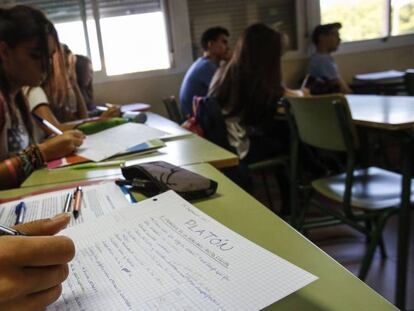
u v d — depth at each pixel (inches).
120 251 18.6
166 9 135.1
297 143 71.9
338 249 72.9
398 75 126.8
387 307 13.7
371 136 84.0
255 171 81.3
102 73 132.8
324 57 133.0
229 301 14.1
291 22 145.2
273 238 19.6
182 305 14.1
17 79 48.4
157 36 136.4
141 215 22.2
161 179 27.8
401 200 52.2
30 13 46.7
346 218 59.2
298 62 145.9
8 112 48.5
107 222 21.8
